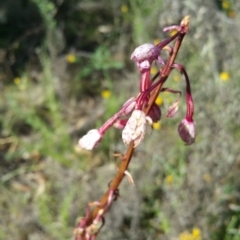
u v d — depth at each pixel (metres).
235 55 4.56
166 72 2.05
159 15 5.36
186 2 4.68
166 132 4.62
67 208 4.34
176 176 4.27
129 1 6.41
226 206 4.06
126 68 6.01
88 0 6.55
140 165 4.51
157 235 4.21
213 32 4.60
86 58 6.06
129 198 4.30
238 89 4.17
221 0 5.20
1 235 4.33
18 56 6.38
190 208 4.06
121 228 4.27
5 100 5.65
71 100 5.75
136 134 1.91
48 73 5.52
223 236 4.01
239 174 4.12
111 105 5.30
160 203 4.34
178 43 2.02
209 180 4.11
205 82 4.44
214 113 4.29
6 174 5.00
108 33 6.38
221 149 4.13
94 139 2.13
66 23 6.52
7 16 6.70
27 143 5.16
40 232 4.40
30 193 4.77
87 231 2.39
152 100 2.08
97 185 4.61
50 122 5.54
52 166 4.96
